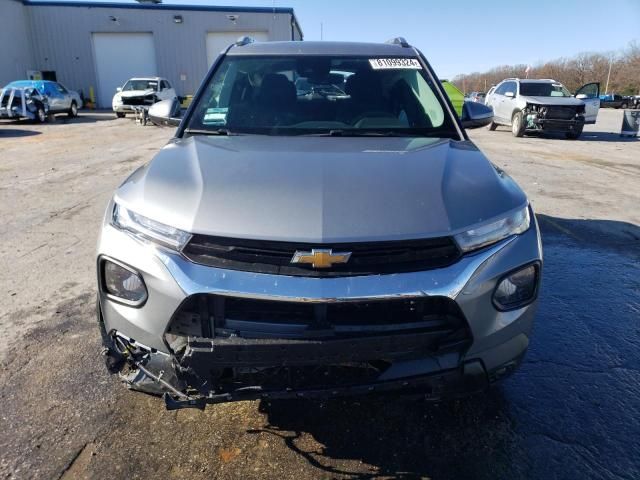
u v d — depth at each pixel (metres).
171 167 2.35
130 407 2.47
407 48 3.68
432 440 2.31
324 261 1.82
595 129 19.20
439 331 1.90
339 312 1.89
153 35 33.03
